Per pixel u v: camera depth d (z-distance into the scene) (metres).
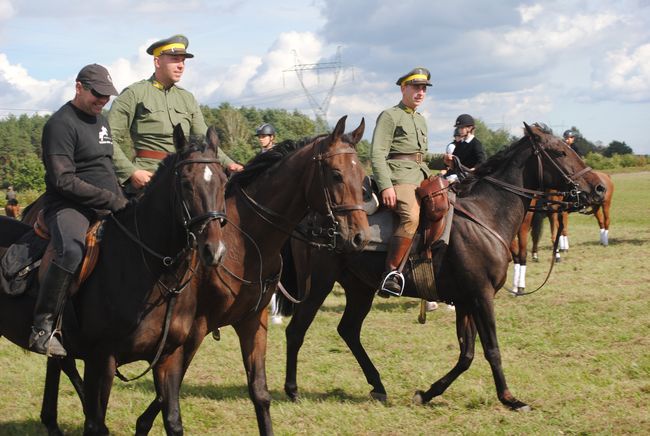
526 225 10.86
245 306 4.95
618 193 37.53
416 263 6.27
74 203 4.61
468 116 9.30
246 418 5.98
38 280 4.55
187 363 4.91
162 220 4.38
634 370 6.82
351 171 4.84
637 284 11.66
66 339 4.59
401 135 6.52
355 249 4.83
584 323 9.09
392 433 5.48
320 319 10.09
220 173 4.17
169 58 5.57
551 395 6.23
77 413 6.16
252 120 58.22
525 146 6.55
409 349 8.20
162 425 5.80
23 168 44.09
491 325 6.08
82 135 4.59
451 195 6.40
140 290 4.39
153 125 5.57
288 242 6.39
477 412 5.90
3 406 6.41
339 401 6.39
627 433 5.20
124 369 7.68
